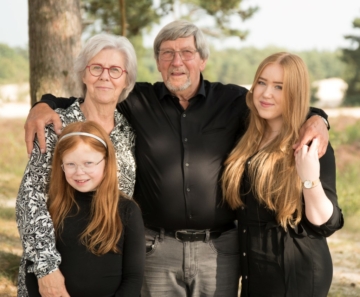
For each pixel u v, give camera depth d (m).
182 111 3.52
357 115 24.20
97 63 3.08
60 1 5.48
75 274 2.77
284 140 3.11
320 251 3.11
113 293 2.84
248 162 3.22
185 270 3.42
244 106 3.59
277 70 3.14
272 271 3.13
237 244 3.51
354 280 6.18
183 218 3.41
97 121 3.18
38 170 2.90
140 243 2.88
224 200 3.41
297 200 3.05
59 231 2.80
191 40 3.53
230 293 3.49
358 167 13.53
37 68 5.54
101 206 2.80
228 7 13.85
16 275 5.03
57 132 2.96
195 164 3.42
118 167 3.24
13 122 19.91
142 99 3.55
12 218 7.66
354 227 8.80
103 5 11.51
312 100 52.03
